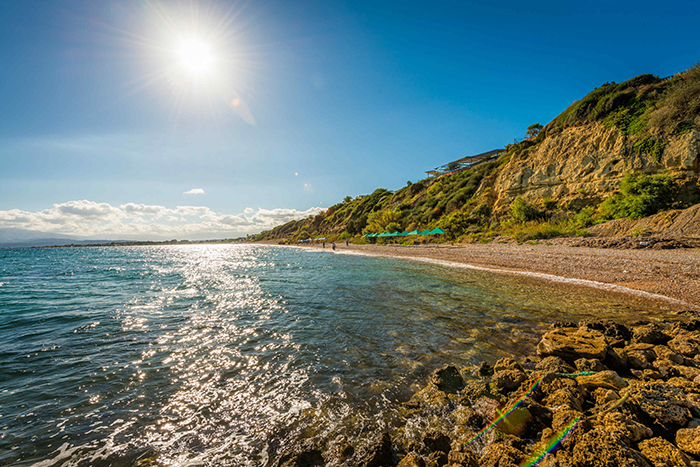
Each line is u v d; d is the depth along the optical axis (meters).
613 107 28.67
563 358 5.69
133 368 6.10
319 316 9.66
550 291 11.73
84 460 3.52
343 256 36.47
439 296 11.66
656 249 17.00
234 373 5.79
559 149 32.12
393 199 79.75
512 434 3.71
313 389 5.09
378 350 6.74
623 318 8.27
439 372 5.14
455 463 3.14
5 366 6.25
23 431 4.07
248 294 13.96
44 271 29.66
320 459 3.43
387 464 3.33
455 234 40.66
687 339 6.16
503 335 7.41
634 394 4.07
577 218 26.95
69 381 5.55
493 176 43.59
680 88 23.19
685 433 3.27
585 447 2.95
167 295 14.51
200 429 4.10
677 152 22.17
